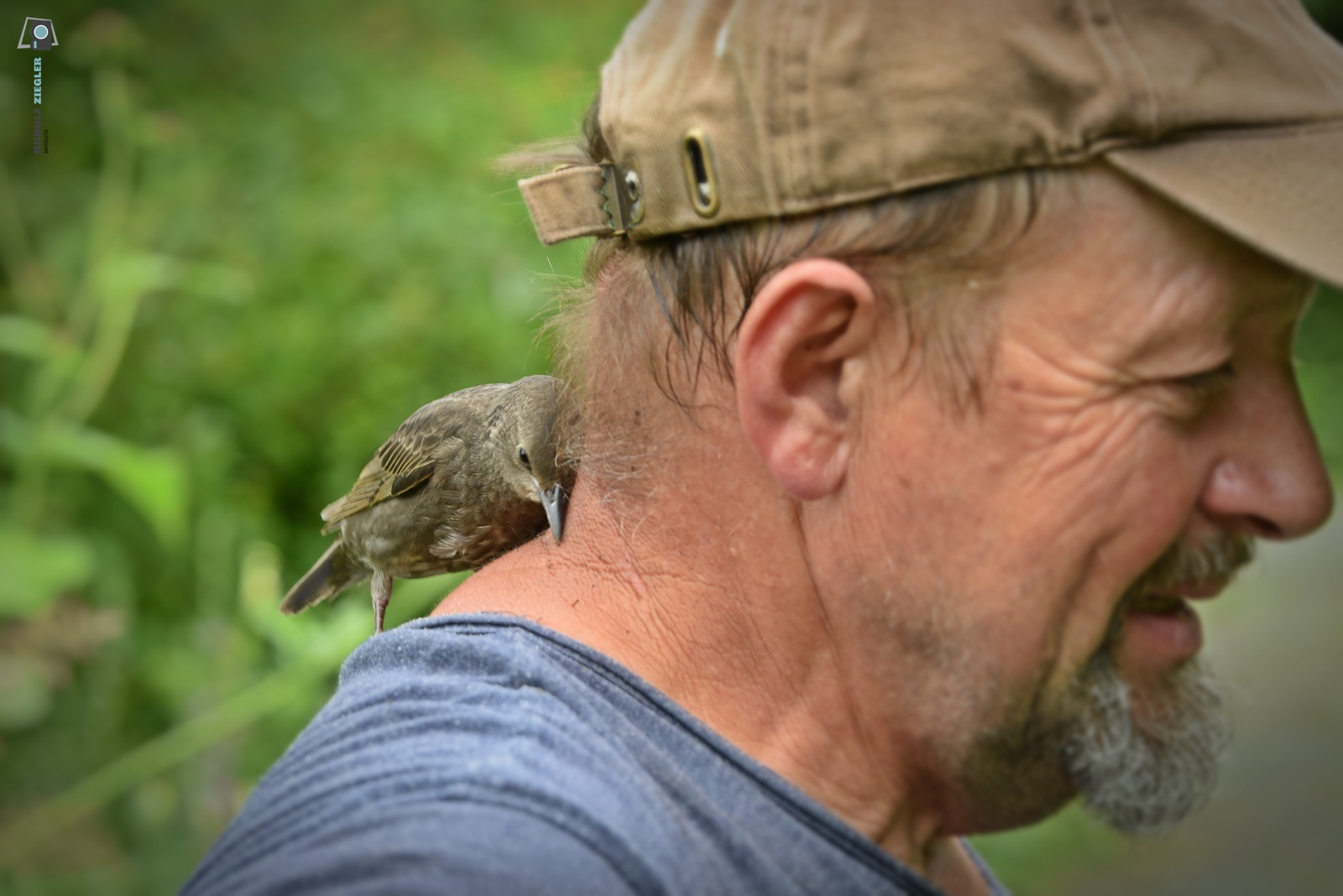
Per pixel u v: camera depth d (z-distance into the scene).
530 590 1.56
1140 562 1.50
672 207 1.52
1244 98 1.46
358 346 3.77
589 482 1.57
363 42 4.96
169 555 3.30
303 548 3.58
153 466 2.96
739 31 1.50
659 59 1.52
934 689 1.51
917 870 1.55
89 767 2.92
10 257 3.91
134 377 3.70
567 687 1.50
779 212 1.50
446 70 4.79
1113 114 1.46
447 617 1.54
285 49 4.82
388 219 4.02
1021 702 1.51
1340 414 6.39
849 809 1.53
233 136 4.38
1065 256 1.48
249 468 3.69
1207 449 1.50
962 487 1.50
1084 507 1.49
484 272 3.90
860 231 1.49
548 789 1.45
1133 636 1.51
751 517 1.53
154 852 2.77
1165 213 1.47
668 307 1.54
